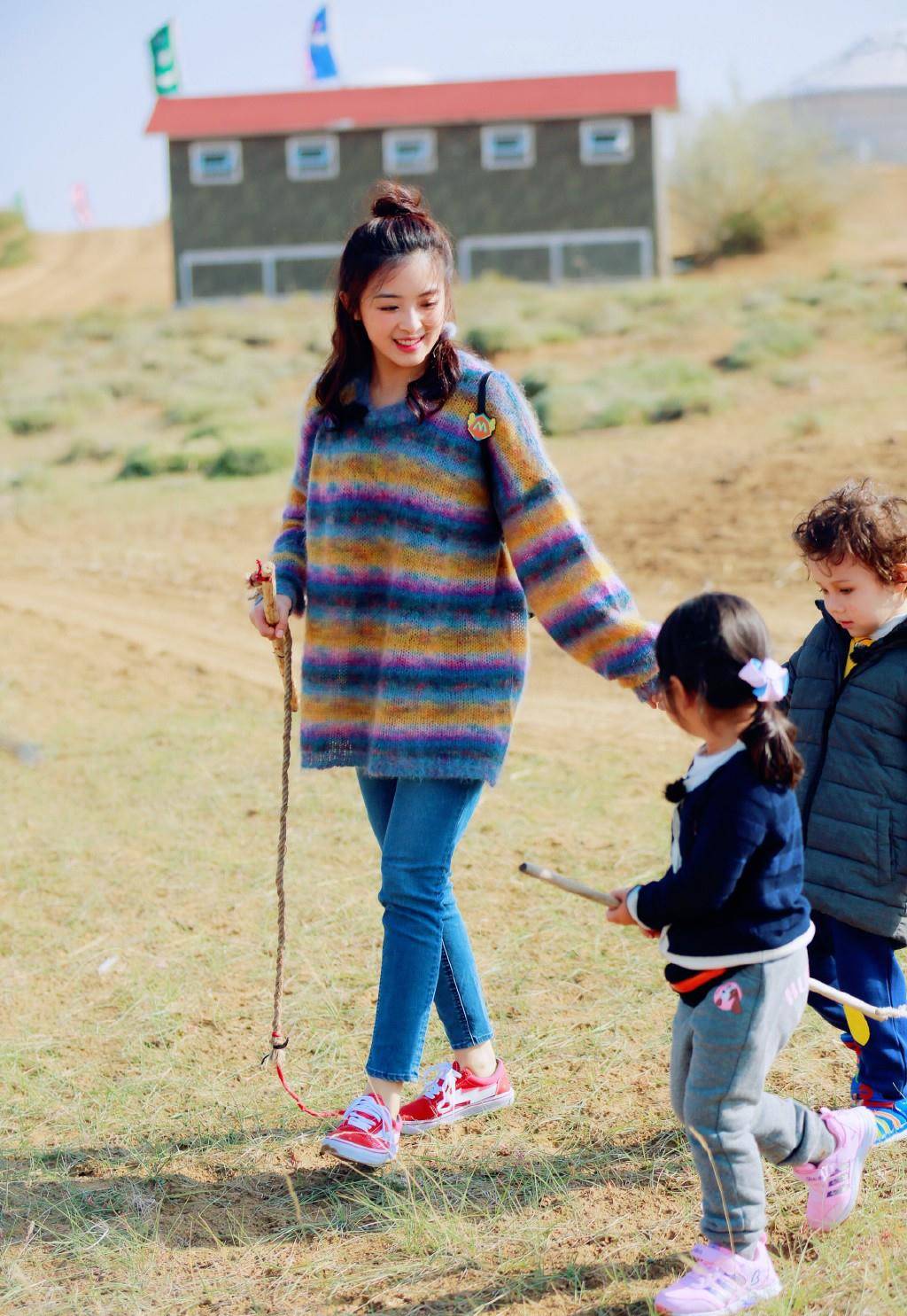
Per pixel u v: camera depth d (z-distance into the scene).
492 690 3.45
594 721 7.96
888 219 43.69
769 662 2.65
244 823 6.39
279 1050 3.75
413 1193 3.41
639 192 36.84
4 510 16.88
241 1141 3.74
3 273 62.34
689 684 2.70
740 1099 2.80
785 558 10.70
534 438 3.41
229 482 18.06
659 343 23.22
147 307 39.31
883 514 3.19
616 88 37.03
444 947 3.63
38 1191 3.53
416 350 3.35
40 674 9.70
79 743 7.96
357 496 3.46
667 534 11.78
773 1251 3.09
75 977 4.84
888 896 3.24
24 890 5.66
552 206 37.16
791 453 13.67
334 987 4.65
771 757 2.68
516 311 27.83
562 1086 3.92
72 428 23.64
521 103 36.97
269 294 38.06
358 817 6.40
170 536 14.66
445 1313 2.96
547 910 5.16
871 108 58.34
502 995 4.50
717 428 16.47
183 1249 3.26
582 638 3.37
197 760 7.46
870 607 3.23
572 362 22.81
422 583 3.41
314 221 37.75
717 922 2.77
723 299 26.84
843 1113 3.10
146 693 9.14
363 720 3.55
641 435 16.77
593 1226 3.25
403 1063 3.43
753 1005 2.78
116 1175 3.60
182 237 38.19
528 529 3.36
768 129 40.06
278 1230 3.32
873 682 3.26
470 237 37.44
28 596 12.29
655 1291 2.98
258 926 5.20
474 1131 3.72
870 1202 3.23
